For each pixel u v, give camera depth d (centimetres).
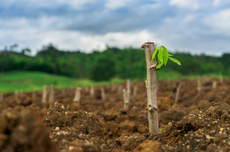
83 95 1809
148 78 390
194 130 362
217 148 281
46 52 10812
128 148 358
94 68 6856
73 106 702
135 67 6656
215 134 315
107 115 640
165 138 377
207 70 5375
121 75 6575
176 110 706
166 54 328
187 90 1573
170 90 1528
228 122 341
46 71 8531
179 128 373
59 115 383
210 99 883
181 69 4988
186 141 333
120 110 701
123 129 530
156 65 376
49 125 375
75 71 8800
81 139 338
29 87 4238
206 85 1834
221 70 5009
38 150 206
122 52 9625
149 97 394
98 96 1627
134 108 800
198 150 304
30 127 206
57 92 2383
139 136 374
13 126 215
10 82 5316
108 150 333
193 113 398
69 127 378
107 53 10231
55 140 304
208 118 368
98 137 384
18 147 196
